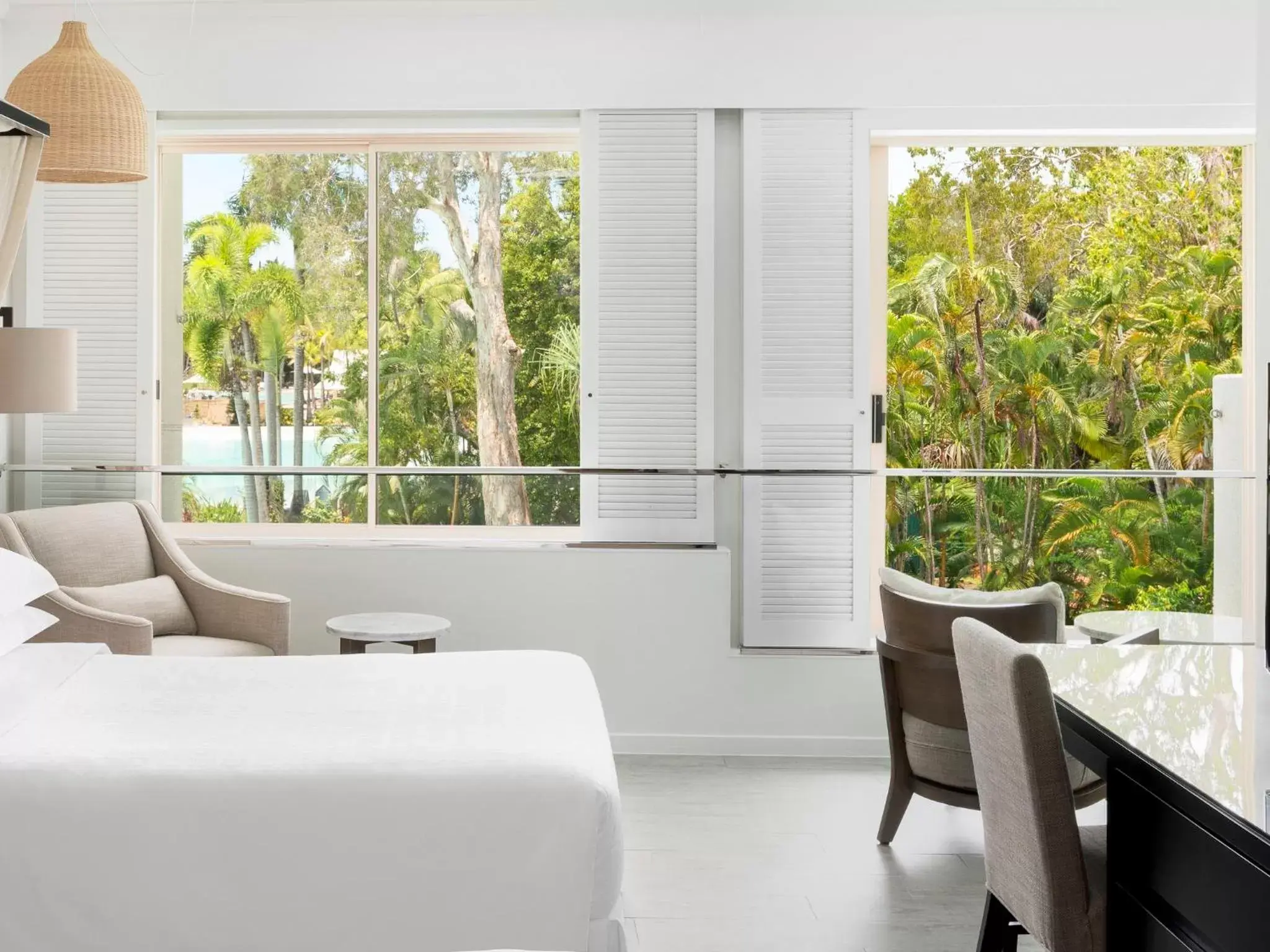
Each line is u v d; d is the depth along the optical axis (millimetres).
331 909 1938
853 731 4184
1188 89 4145
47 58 3393
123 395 4344
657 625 4199
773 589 4258
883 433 4367
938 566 4695
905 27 4164
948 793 3051
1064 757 1746
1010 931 2076
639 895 2826
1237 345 6930
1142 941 1576
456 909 1947
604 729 2336
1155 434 7020
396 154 4457
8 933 1917
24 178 3047
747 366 4250
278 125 4344
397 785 1973
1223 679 2072
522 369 4469
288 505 4414
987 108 4195
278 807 1946
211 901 1927
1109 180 7039
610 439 4277
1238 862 1296
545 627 4215
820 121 4207
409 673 2732
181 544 4238
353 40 4223
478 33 4211
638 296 4246
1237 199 6953
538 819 1968
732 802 3604
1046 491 4570
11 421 4332
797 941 2561
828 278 4230
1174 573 4469
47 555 3619
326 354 4496
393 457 4492
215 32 4230
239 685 2584
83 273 4328
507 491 4383
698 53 4188
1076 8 4137
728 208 4309
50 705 2395
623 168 4230
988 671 1857
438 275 4480
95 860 1924
